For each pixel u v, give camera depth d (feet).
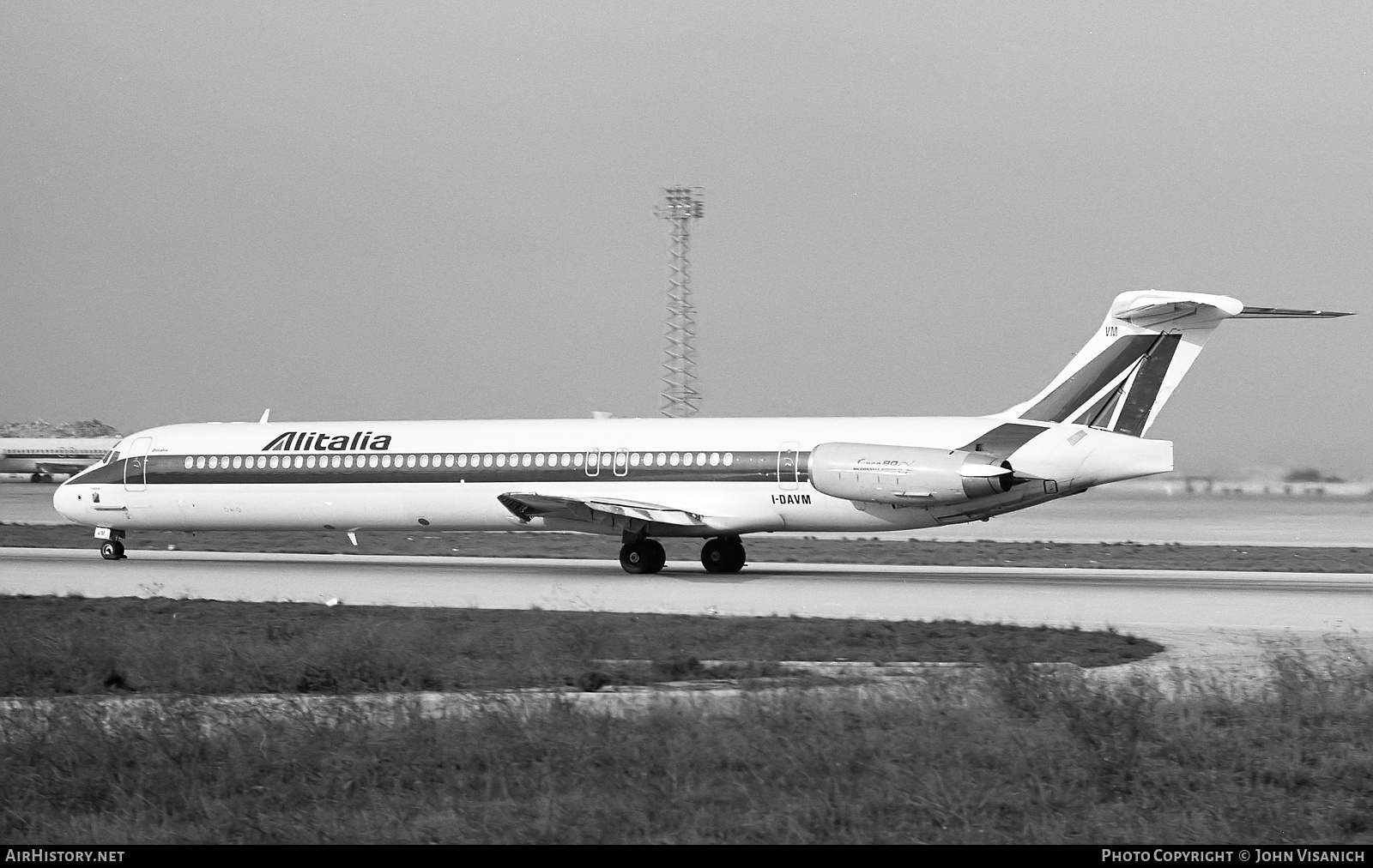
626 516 381.81
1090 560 454.81
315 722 160.15
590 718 162.20
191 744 150.00
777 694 176.04
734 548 399.65
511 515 406.62
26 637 237.04
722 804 133.28
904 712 165.99
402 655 216.13
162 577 378.12
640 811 129.70
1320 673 197.88
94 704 176.04
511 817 128.98
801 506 378.12
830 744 148.25
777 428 387.96
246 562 441.27
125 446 444.14
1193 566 432.66
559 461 399.65
